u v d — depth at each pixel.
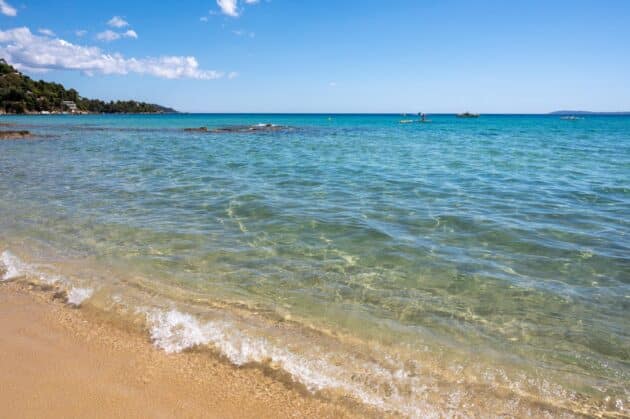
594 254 7.70
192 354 4.68
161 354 4.67
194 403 3.95
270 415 3.82
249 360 4.58
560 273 6.88
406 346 4.88
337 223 9.51
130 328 5.17
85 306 5.68
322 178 15.67
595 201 11.94
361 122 96.12
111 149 26.72
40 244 7.97
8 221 9.40
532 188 13.89
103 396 4.02
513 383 4.30
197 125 68.94
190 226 9.20
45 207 10.73
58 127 56.78
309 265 7.12
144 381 4.23
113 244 8.02
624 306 5.81
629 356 4.76
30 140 33.84
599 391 4.20
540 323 5.40
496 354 4.77
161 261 7.21
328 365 4.52
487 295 6.12
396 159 22.14
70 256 7.39
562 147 29.56
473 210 10.81
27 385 4.14
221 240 8.30
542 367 4.56
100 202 11.34
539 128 63.72
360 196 12.46
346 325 5.30
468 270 6.97
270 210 10.62
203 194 12.47
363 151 26.69
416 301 5.93
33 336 4.98
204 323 5.28
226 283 6.42
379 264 7.18
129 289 6.18
